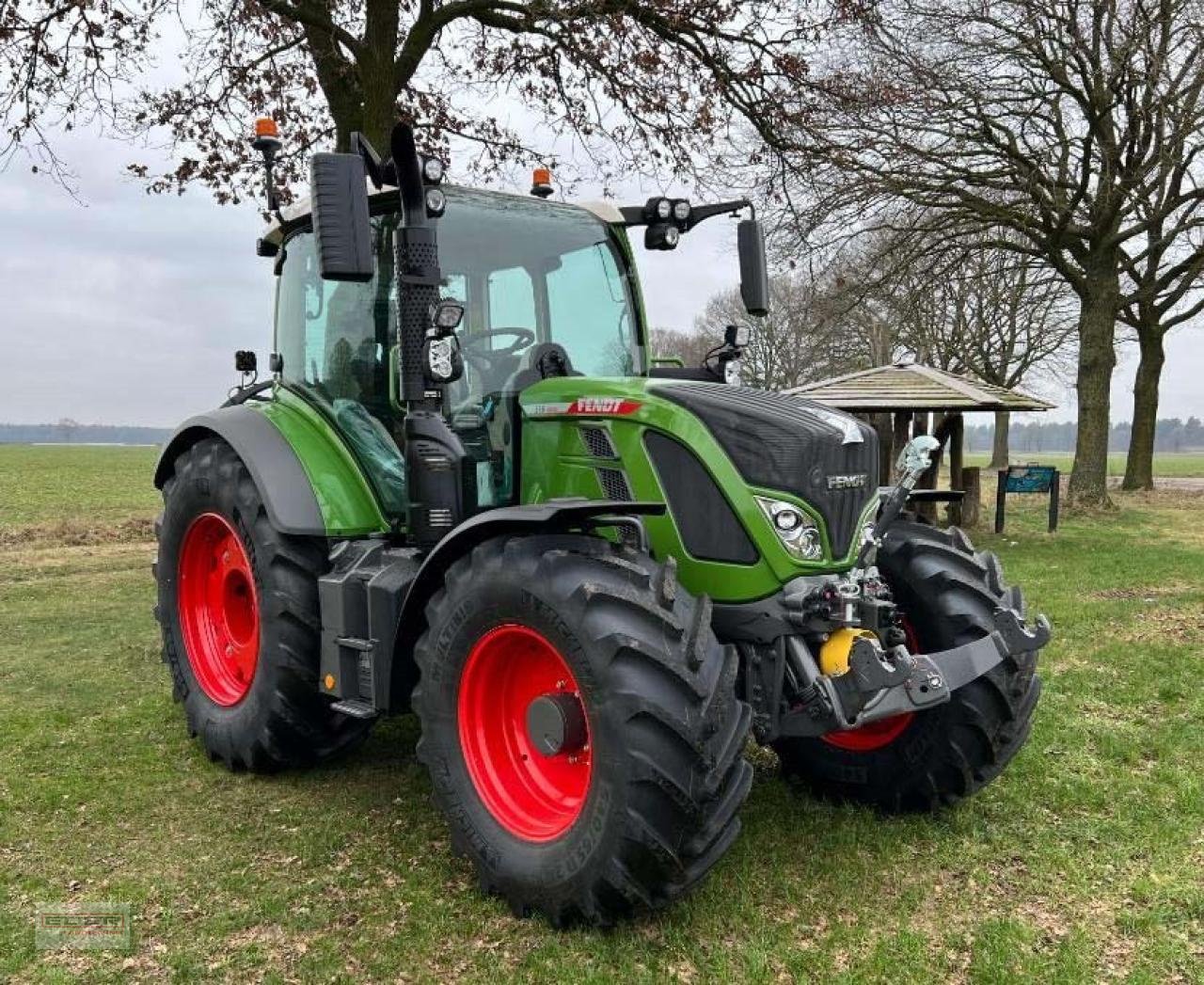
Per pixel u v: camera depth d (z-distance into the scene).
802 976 2.64
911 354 27.47
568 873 2.76
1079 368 16.12
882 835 3.55
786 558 3.07
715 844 2.77
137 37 8.16
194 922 2.93
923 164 14.21
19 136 7.94
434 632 3.15
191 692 4.46
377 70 8.41
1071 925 2.93
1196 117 13.72
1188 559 10.48
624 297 4.30
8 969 2.68
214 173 9.23
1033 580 9.15
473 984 2.61
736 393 3.38
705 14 8.78
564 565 2.84
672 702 2.62
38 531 12.91
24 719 4.81
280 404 4.41
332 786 4.02
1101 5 13.02
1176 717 4.82
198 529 4.54
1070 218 14.75
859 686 2.90
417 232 3.38
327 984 2.61
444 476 3.46
